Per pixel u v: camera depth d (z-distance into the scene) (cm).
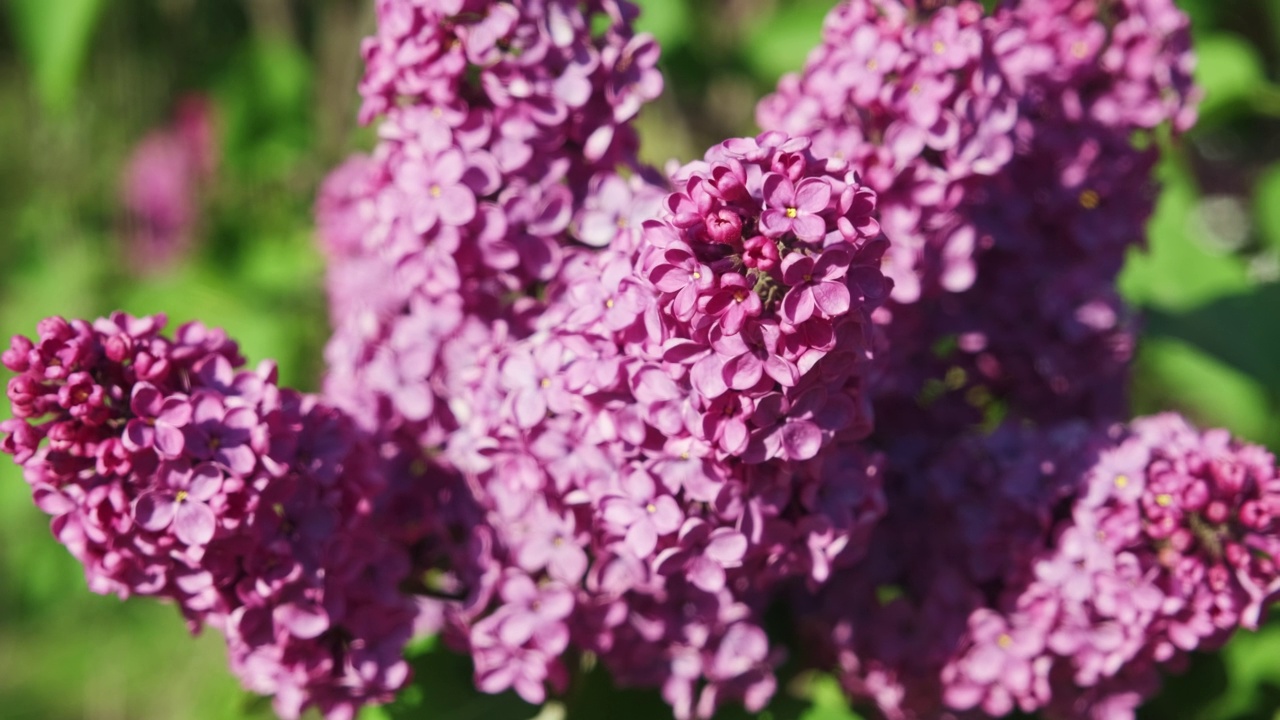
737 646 55
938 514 58
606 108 55
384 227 57
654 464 51
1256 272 83
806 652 59
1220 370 80
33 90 109
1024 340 59
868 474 53
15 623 125
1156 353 80
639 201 53
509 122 54
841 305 47
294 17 108
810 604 58
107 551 52
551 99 54
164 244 106
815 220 48
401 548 56
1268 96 77
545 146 55
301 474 52
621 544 52
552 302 55
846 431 51
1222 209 103
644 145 94
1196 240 76
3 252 126
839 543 52
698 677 57
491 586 55
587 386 50
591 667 58
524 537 54
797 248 49
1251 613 53
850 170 49
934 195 55
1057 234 59
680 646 55
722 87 98
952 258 56
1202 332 69
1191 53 59
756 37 90
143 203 106
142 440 50
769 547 52
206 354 52
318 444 53
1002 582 57
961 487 57
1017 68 56
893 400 59
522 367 52
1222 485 53
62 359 50
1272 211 85
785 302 48
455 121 54
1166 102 59
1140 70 58
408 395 56
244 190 107
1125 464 54
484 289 56
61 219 110
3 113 128
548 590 54
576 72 54
